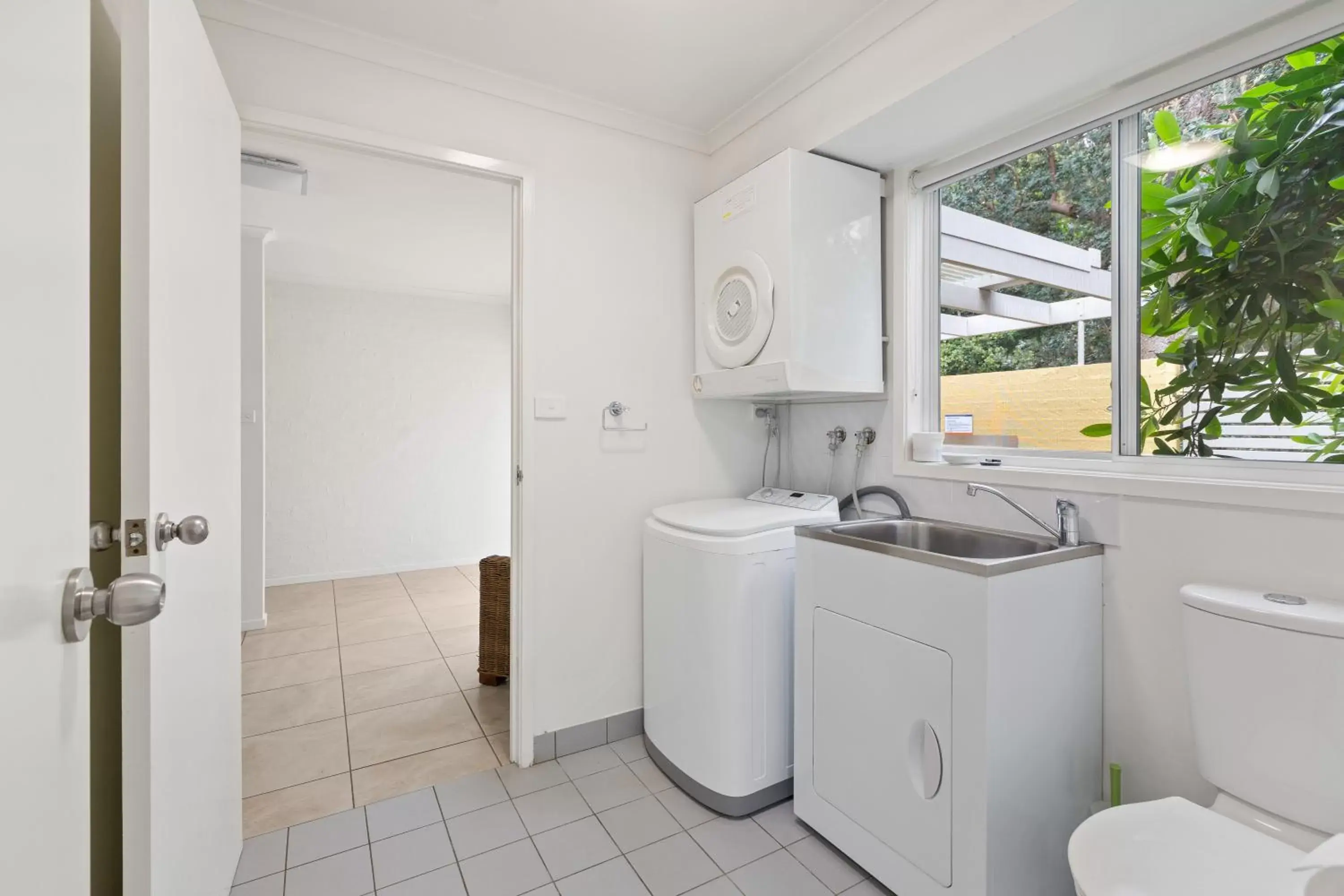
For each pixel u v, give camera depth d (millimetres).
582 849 1693
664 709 2068
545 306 2150
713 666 1851
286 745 2256
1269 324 1363
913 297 2148
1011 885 1349
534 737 2150
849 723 1616
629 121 2293
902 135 1912
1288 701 1132
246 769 2092
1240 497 1308
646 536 2205
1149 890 957
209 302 1292
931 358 2162
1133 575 1496
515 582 2141
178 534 1008
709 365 2301
